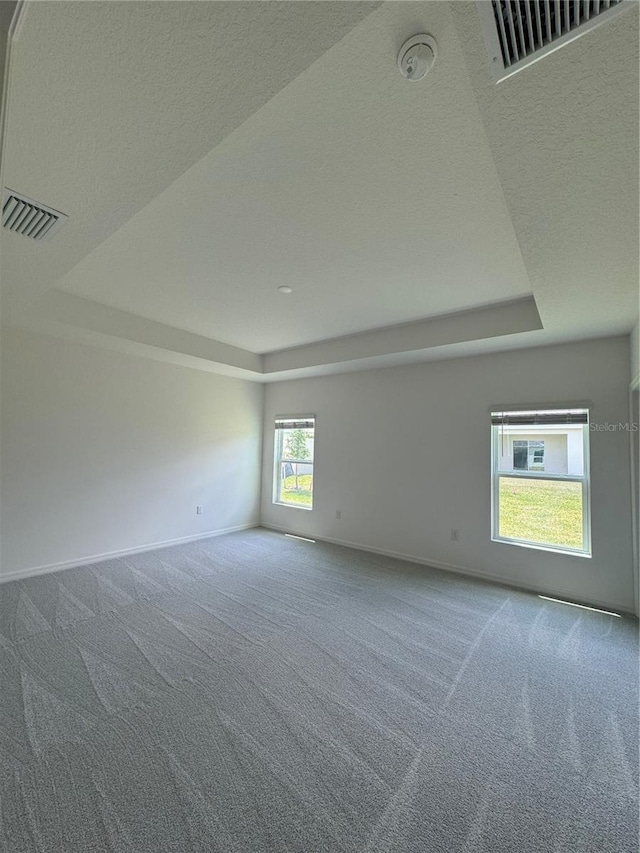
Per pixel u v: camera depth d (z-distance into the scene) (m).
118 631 2.73
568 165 1.30
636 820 1.43
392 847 1.32
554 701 2.08
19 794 1.48
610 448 3.36
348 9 0.86
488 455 4.04
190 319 3.95
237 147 1.62
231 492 5.73
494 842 1.34
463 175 1.79
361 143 1.59
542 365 3.75
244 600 3.30
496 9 0.85
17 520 3.64
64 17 0.88
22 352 3.66
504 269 2.75
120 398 4.41
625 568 3.25
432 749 1.74
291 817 1.42
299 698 2.07
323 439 5.45
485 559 3.98
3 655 2.41
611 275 2.16
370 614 3.07
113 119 1.20
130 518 4.51
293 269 2.80
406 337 4.03
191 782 1.55
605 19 0.84
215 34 0.93
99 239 1.93
